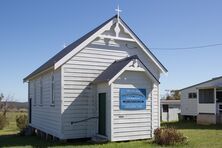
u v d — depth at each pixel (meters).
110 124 16.31
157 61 19.91
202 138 18.95
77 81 17.52
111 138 16.23
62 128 17.05
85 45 17.70
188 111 39.44
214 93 32.16
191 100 39.12
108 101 16.61
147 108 17.56
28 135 23.86
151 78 17.58
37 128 23.08
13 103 59.88
